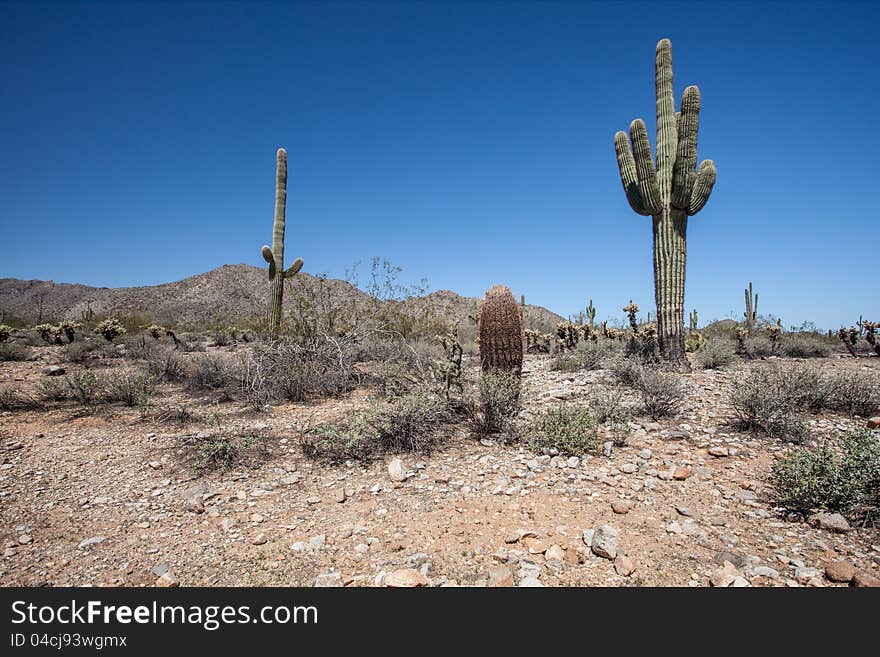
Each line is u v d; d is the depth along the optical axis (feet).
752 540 11.08
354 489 14.84
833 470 12.15
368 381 32.32
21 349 44.86
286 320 34.63
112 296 199.62
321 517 13.07
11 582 10.41
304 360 31.68
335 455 17.74
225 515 13.33
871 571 9.69
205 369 31.81
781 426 18.38
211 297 193.77
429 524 12.35
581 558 10.48
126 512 13.60
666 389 21.91
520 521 12.34
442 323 40.78
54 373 35.09
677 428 19.58
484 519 12.50
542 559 10.61
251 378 28.78
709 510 12.65
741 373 29.37
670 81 34.01
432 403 20.07
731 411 21.65
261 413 24.73
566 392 26.55
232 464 17.10
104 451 18.72
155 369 35.12
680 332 33.65
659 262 34.04
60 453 18.51
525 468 15.88
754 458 16.25
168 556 11.32
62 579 10.49
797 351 47.19
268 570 10.62
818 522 11.55
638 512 12.67
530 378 33.71
